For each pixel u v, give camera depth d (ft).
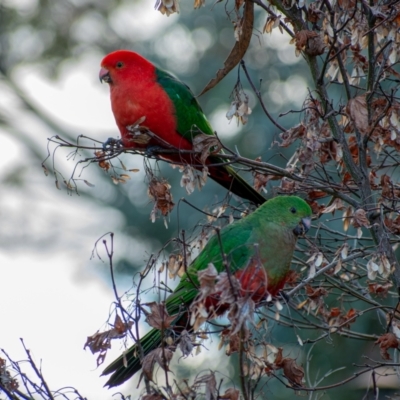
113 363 29.71
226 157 31.63
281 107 65.36
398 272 31.24
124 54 37.76
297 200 33.01
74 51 79.71
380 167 33.19
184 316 31.58
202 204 65.00
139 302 25.91
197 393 25.26
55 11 78.74
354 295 32.99
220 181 37.88
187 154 36.19
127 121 37.88
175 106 37.32
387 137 31.12
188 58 71.82
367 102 30.60
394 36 30.07
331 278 33.24
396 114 30.55
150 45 73.56
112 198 74.43
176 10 30.68
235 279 23.72
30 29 79.61
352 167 32.35
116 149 32.42
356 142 32.68
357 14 30.55
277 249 32.32
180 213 65.26
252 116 65.21
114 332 26.11
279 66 66.64
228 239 32.40
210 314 27.43
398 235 33.55
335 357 53.62
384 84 43.39
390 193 32.50
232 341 26.03
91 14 78.33
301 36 30.63
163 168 67.10
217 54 70.33
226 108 67.26
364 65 32.35
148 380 25.17
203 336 27.20
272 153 61.77
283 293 32.78
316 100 32.04
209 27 71.51
